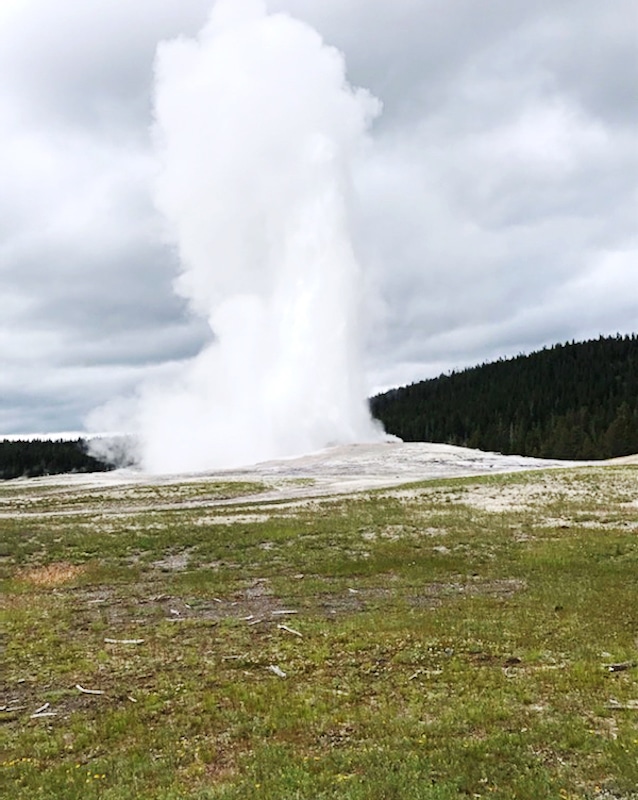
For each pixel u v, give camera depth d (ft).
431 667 49.01
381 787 31.89
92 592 77.10
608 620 59.16
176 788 33.47
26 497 185.47
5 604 72.64
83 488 198.80
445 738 37.06
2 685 49.01
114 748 38.99
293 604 68.95
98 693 47.01
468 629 57.26
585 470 168.04
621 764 33.14
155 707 43.93
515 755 34.68
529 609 63.41
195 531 108.47
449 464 220.43
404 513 119.34
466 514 116.06
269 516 123.44
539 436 426.92
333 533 102.94
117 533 110.01
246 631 59.72
